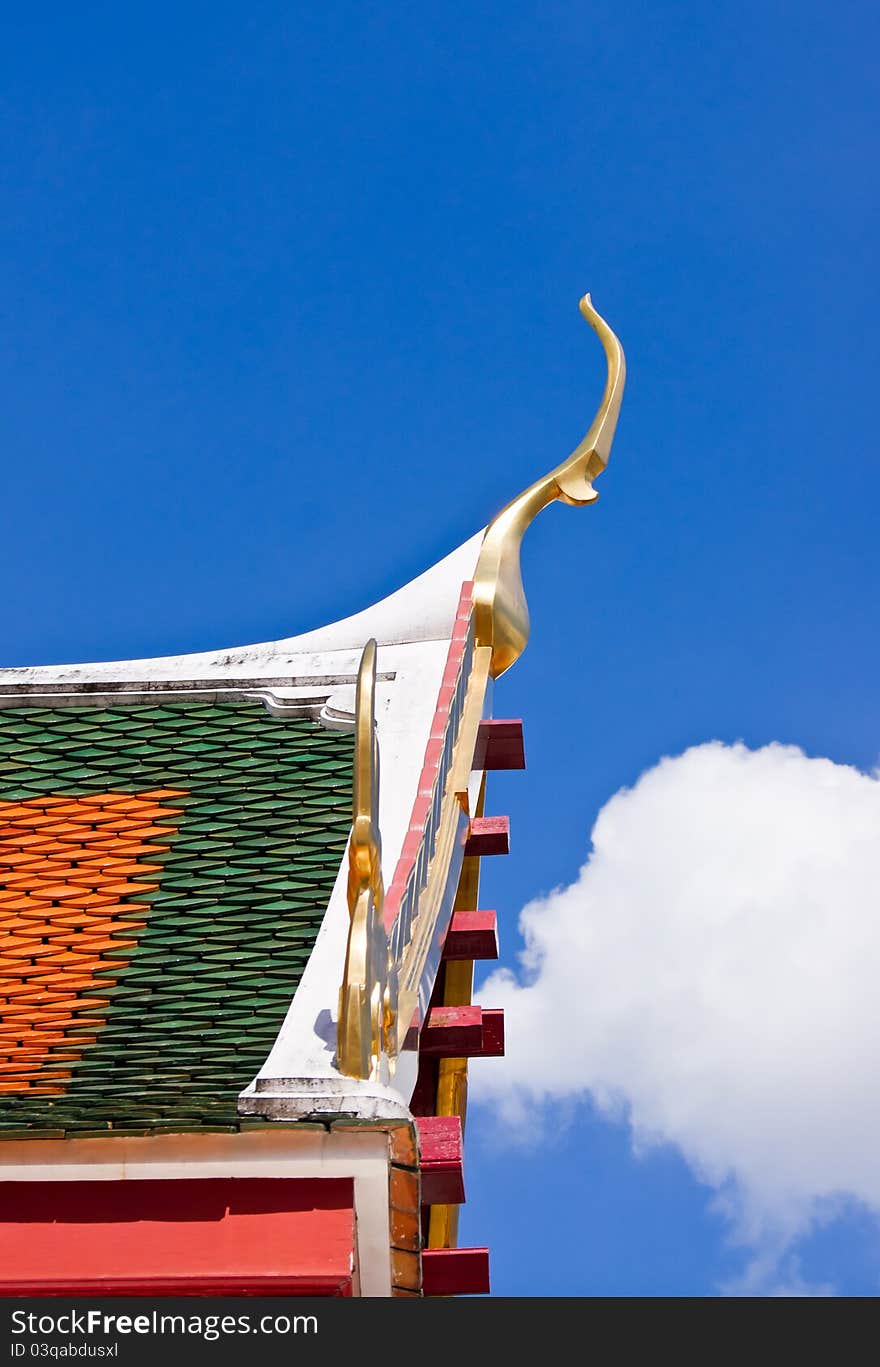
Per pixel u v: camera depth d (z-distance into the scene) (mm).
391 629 15102
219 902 11992
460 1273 10367
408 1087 10594
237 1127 9328
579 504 15875
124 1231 9344
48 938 11773
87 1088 9930
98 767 13969
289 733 14172
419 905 11664
